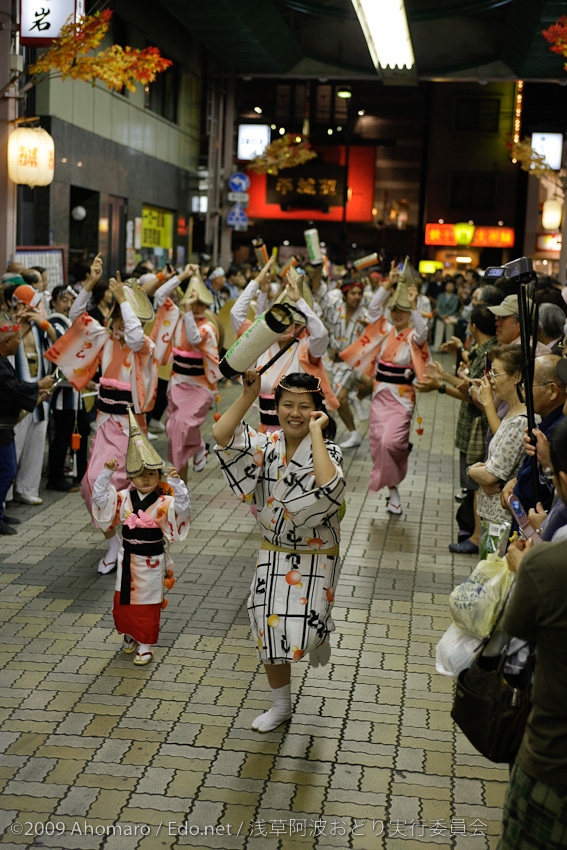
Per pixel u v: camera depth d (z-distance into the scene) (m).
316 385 3.94
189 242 26.09
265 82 41.91
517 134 37.50
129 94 19.95
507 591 3.10
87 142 17.53
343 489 3.84
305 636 4.00
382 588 6.36
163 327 8.26
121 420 6.61
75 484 8.81
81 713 4.46
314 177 42.91
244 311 7.75
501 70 23.19
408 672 5.03
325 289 11.50
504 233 38.94
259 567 4.14
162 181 22.84
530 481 3.76
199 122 25.97
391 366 8.13
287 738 4.27
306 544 4.07
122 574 4.96
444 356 23.27
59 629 5.49
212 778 3.91
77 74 9.27
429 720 4.50
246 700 4.65
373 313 8.27
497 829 3.62
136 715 4.46
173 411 8.32
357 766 4.05
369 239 43.06
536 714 2.43
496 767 4.08
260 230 43.94
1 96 9.69
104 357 6.65
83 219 18.34
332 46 24.48
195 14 18.91
